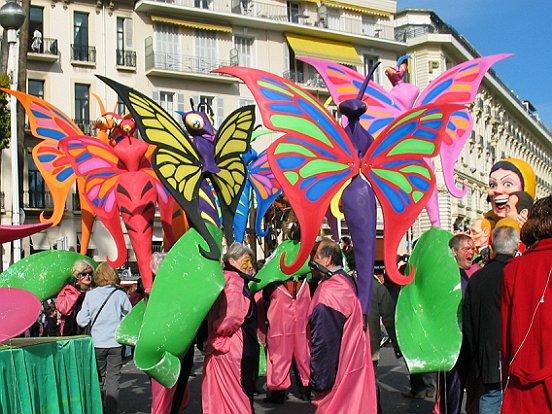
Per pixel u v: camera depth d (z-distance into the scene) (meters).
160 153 5.99
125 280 18.38
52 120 9.72
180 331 5.37
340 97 7.88
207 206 7.46
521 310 4.08
